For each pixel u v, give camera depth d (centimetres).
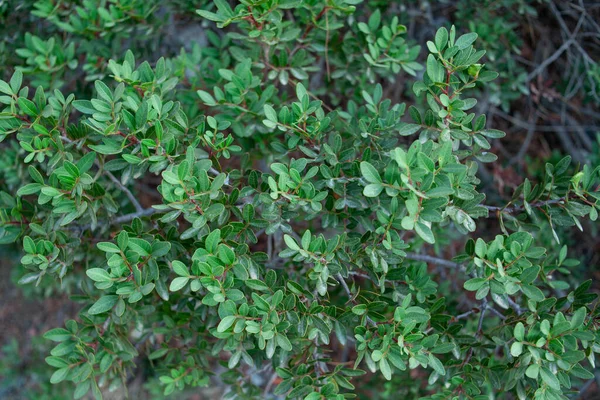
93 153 62
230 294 58
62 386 107
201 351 75
